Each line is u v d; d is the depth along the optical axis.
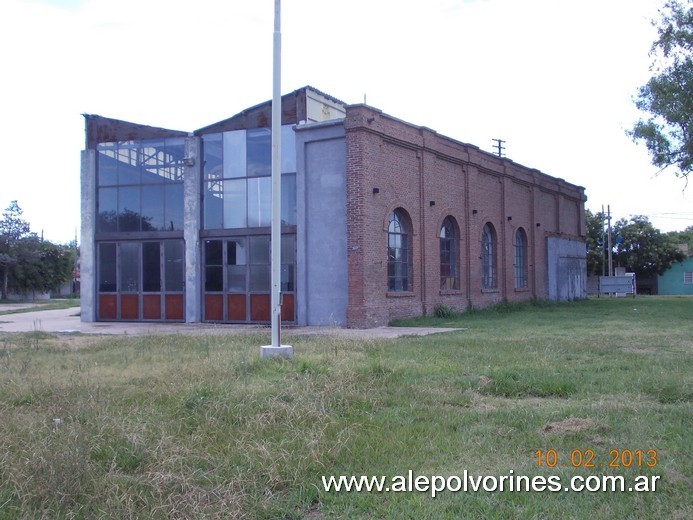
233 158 23.70
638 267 66.69
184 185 24.28
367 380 9.13
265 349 11.12
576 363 10.95
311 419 6.91
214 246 23.88
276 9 11.91
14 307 44.78
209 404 7.34
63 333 19.64
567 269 39.16
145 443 6.02
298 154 21.69
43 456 5.41
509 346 13.38
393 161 22.11
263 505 4.88
